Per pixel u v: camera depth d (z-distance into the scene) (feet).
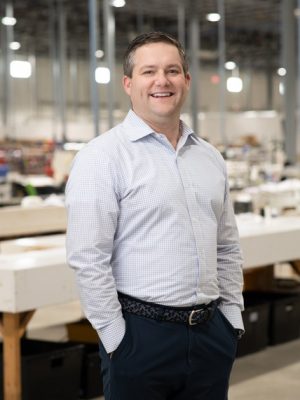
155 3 54.08
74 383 13.42
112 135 7.43
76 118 74.84
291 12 42.68
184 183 7.39
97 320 7.14
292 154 42.39
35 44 74.02
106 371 7.44
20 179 34.91
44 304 12.14
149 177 7.25
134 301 7.25
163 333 7.25
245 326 16.66
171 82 7.34
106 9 38.91
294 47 42.78
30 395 12.60
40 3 56.90
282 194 25.94
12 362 12.45
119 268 7.33
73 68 78.18
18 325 12.41
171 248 7.23
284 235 16.53
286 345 17.76
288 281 21.17
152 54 7.34
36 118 71.92
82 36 68.95
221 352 7.64
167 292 7.22
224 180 7.88
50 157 44.70
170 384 7.47
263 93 94.27
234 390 14.38
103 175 7.18
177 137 7.64
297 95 44.98
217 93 90.48
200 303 7.39
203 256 7.39
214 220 7.63
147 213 7.21
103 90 81.10
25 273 11.80
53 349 13.60
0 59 65.31
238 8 55.57
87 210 7.13
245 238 15.44
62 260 12.67
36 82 78.64
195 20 55.47
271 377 15.23
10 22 55.26
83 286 7.14
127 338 7.23
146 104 7.37
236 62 86.12
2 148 47.16
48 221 19.94
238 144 62.44
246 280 20.13
